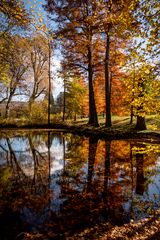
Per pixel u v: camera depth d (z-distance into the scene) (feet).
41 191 24.57
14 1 27.17
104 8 56.39
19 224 17.58
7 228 16.94
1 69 61.98
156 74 21.85
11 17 28.60
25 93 121.70
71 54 87.35
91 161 38.50
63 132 85.30
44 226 17.34
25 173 31.53
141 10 20.59
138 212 19.84
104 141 59.77
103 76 100.89
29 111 120.88
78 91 162.81
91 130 76.02
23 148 52.19
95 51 88.48
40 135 76.59
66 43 81.35
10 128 100.94
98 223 17.88
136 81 23.50
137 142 55.16
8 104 122.72
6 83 101.96
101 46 86.38
